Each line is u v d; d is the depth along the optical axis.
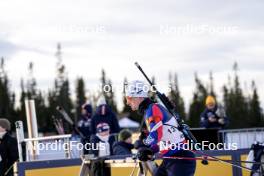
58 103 99.62
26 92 104.38
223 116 25.67
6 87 99.00
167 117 13.63
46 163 17.86
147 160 13.80
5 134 19.67
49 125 75.81
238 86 117.56
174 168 13.38
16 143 19.73
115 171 17.52
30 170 17.58
